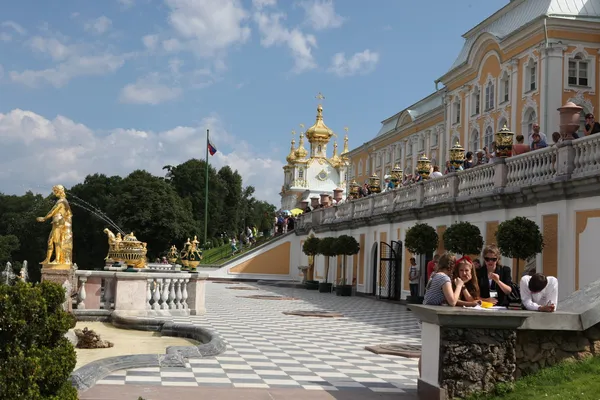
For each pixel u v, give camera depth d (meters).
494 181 22.22
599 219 16.94
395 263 32.31
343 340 15.86
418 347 14.66
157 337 15.23
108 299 18.69
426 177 29.23
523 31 33.59
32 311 6.30
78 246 77.50
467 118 40.22
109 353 12.50
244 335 15.91
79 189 78.56
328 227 44.16
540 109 32.31
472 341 8.29
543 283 9.08
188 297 20.30
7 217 79.62
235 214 99.62
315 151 87.19
